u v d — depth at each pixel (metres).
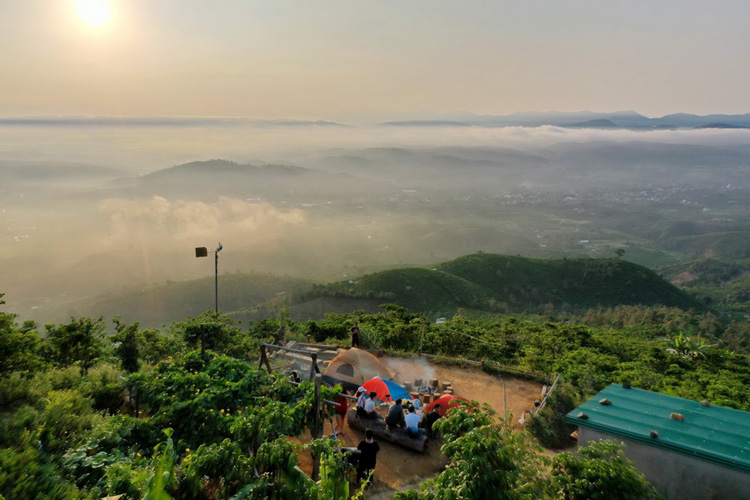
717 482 6.89
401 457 10.39
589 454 6.45
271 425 7.43
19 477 5.62
